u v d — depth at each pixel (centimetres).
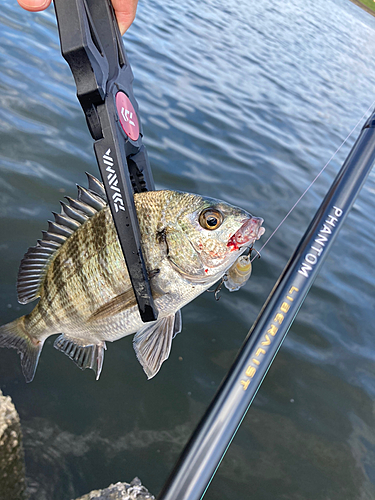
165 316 32
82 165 102
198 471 24
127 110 24
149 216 30
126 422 61
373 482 63
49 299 36
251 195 116
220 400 27
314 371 77
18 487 49
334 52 347
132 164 28
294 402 71
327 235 32
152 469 56
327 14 479
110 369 67
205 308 81
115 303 32
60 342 37
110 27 23
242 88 188
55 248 35
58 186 93
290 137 163
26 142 100
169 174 110
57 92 122
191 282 31
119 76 24
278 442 65
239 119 158
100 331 33
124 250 24
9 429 48
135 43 181
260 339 29
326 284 98
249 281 89
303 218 116
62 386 63
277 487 59
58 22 20
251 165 130
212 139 135
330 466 63
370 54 399
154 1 258
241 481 59
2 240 78
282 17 382
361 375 79
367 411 73
